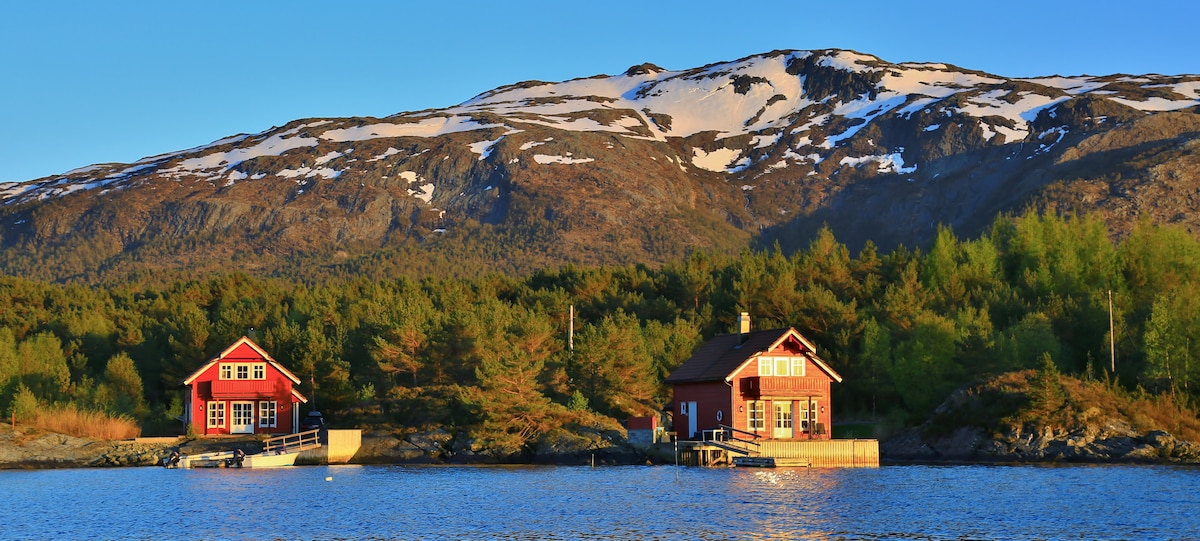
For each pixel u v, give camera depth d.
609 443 121.62
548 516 77.94
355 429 124.88
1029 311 153.75
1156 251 175.25
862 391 141.88
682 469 110.19
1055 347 138.38
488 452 121.12
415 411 128.00
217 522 75.81
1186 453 120.12
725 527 73.25
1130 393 129.75
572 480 100.50
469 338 133.62
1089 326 147.88
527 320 141.38
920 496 87.25
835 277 187.62
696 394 122.62
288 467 115.38
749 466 112.50
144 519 77.00
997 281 179.25
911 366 135.75
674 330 154.50
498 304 165.12
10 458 115.75
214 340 142.88
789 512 79.25
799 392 117.31
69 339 156.25
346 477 104.00
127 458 118.31
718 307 173.75
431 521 76.06
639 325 158.00
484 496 88.62
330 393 132.50
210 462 115.81
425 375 134.88
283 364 138.88
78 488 94.56
